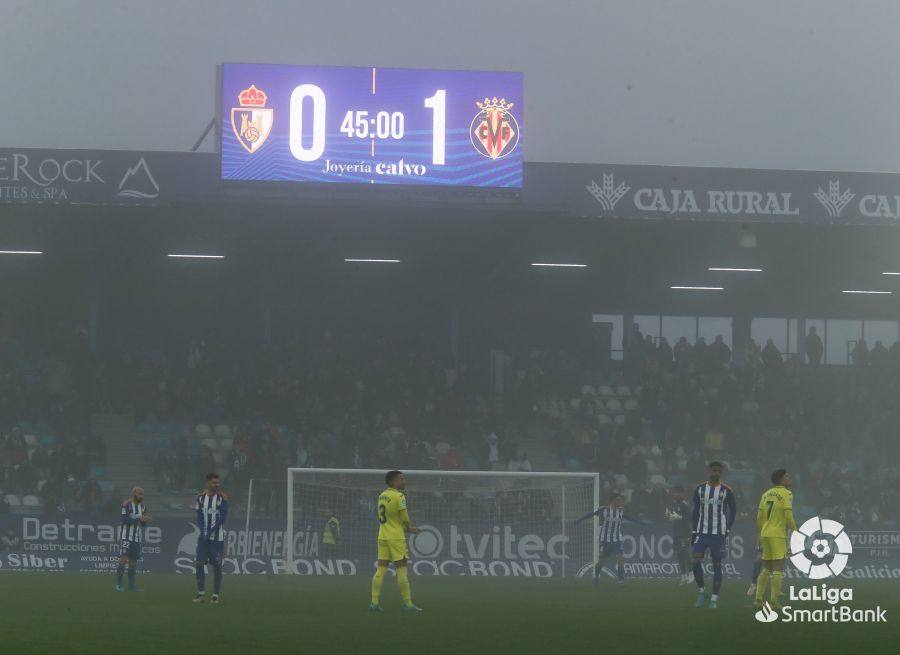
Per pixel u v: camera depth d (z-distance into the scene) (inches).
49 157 2012.8
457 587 1592.0
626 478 2469.2
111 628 936.3
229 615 1059.9
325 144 2085.4
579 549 1979.6
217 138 2058.3
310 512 1946.4
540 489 1985.7
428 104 2110.0
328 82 2092.8
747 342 2849.4
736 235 2393.0
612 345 2918.3
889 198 2183.8
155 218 2262.6
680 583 1691.7
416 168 2097.7
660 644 842.8
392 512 1123.9
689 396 2677.2
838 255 2566.4
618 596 1406.3
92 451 2333.9
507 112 2118.6
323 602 1237.7
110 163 2026.3
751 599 1354.6
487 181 2110.0
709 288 2908.5
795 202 2162.9
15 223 2316.7
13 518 1957.4
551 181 2122.3
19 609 1125.1
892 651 808.9
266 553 1963.6
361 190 2084.2
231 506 2234.3
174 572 1948.8
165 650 789.2
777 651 804.6
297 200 2068.2
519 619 1042.7
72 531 1963.6
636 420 2615.7
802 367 2797.7
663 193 2142.0
